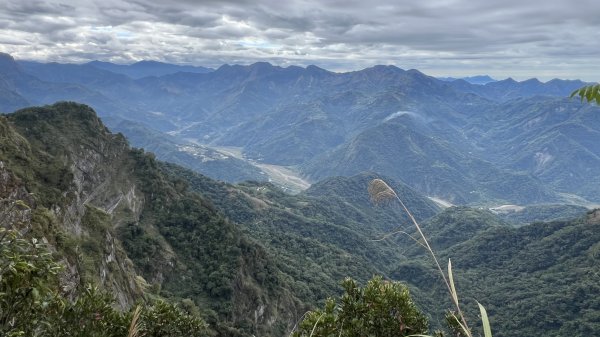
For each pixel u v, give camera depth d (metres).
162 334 16.17
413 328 11.30
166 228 96.81
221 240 98.38
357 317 11.72
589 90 6.62
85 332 10.85
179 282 85.94
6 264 7.59
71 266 35.50
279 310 98.19
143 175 106.25
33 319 8.41
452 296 5.09
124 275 61.72
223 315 80.19
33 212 35.75
